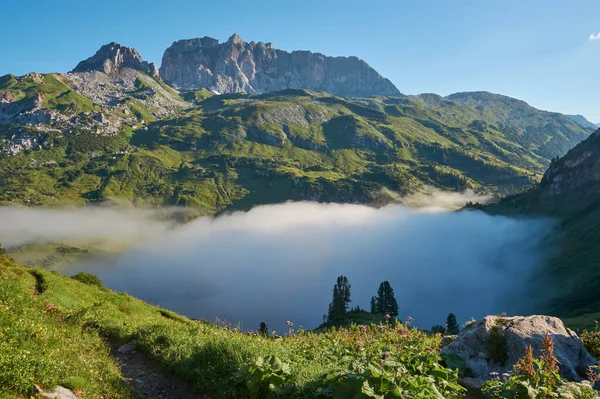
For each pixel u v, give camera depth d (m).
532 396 7.58
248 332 19.41
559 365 11.59
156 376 12.88
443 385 9.04
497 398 8.14
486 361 12.67
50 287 25.12
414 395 7.70
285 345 14.55
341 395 7.91
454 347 13.54
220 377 11.51
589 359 12.63
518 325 13.07
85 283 33.81
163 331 16.70
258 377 9.38
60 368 9.74
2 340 9.33
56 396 8.43
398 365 9.00
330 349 13.70
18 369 8.21
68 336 13.77
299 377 9.48
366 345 13.61
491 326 13.26
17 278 23.36
